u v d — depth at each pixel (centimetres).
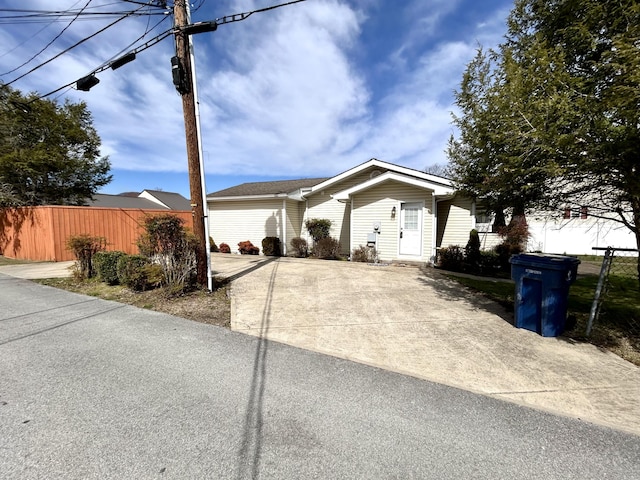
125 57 655
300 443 201
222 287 668
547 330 390
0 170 1425
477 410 240
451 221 1116
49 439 202
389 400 253
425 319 464
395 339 388
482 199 569
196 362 321
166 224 598
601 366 313
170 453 191
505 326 433
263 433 211
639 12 281
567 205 447
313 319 465
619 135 290
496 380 287
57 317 480
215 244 1517
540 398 257
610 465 185
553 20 412
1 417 226
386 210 1066
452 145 677
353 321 456
